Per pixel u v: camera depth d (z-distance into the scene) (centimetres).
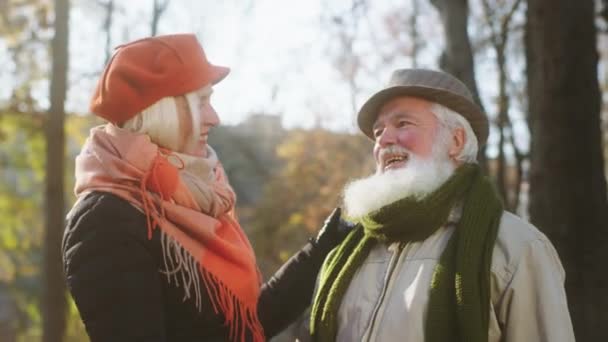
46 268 831
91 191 225
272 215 1725
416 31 1171
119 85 231
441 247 232
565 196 474
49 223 839
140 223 222
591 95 483
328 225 280
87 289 212
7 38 968
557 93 482
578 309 458
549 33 486
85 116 1027
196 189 236
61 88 859
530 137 505
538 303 220
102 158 228
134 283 215
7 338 1297
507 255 224
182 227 230
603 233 471
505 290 222
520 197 1002
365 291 237
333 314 240
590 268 465
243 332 234
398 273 232
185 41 239
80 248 216
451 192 234
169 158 235
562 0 484
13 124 1016
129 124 236
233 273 236
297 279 270
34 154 1072
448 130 245
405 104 247
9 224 1162
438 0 591
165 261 222
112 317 211
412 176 231
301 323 269
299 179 1714
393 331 224
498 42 1050
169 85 232
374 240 246
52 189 844
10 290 1221
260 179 1844
